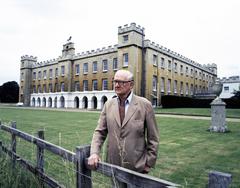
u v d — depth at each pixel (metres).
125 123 2.38
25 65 50.66
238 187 3.66
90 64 36.66
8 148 4.62
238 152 5.96
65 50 41.34
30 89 50.81
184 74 40.34
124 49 30.34
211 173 1.33
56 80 43.09
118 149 2.39
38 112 22.89
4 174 3.43
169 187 1.39
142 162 2.37
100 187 3.34
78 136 7.61
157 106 31.53
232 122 12.82
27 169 3.70
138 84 29.80
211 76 54.00
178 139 7.80
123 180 1.80
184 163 5.01
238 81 43.00
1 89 65.94
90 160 2.16
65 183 3.24
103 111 2.65
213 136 8.42
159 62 32.78
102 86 34.38
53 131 9.43
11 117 16.31
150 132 2.42
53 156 5.29
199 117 15.94
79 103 37.44
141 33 30.89
